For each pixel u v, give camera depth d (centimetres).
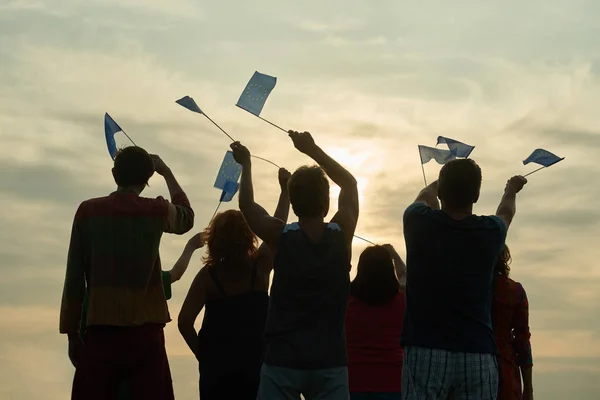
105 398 680
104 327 673
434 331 619
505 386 710
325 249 601
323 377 590
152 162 707
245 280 745
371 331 765
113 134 754
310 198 607
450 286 618
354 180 640
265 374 595
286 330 592
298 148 640
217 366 738
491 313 718
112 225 680
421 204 642
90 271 682
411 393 623
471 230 623
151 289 687
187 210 721
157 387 682
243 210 624
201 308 752
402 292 780
